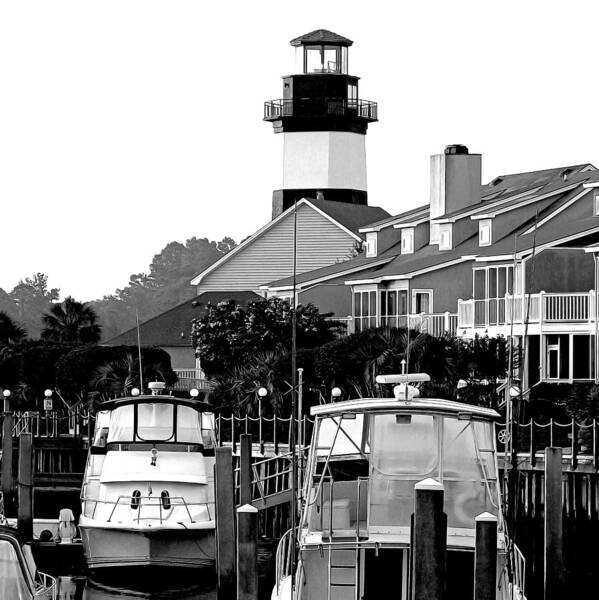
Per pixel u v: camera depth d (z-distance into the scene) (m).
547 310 177.50
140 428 119.62
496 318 186.25
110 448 118.06
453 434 79.75
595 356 174.00
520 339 154.88
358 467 81.75
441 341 149.88
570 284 186.12
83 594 107.94
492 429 80.56
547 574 93.38
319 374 159.50
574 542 127.69
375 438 79.31
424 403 79.50
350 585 76.56
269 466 146.38
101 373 198.62
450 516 78.50
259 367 170.75
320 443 82.44
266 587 105.25
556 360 177.62
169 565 110.25
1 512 130.75
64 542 118.38
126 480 113.81
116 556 110.25
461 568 77.00
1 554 80.69
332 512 77.88
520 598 79.25
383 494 77.81
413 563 68.88
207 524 110.62
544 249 183.75
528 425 135.25
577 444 133.38
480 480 79.12
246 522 79.81
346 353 156.00
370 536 76.56
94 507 112.94
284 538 85.00
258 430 167.62
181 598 107.94
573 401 145.62
